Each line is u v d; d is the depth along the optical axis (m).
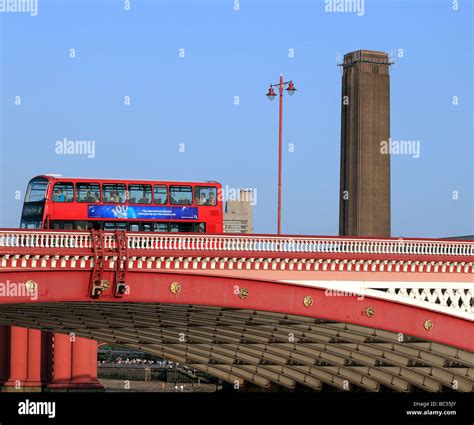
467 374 97.56
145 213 87.06
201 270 78.12
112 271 74.94
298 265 81.12
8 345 152.88
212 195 89.56
